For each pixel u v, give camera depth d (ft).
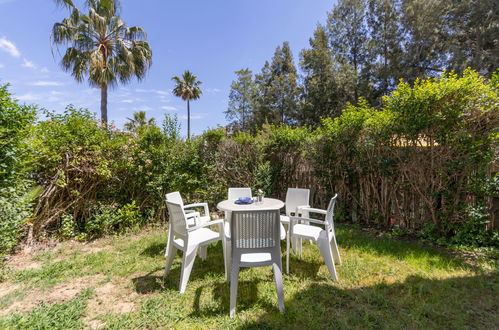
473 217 10.28
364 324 5.88
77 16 26.48
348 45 56.54
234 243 6.65
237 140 19.98
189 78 71.51
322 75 53.36
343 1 54.70
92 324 6.09
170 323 6.09
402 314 6.26
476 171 10.41
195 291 7.61
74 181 12.94
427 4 43.91
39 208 11.89
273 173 18.95
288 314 6.33
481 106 9.73
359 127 13.92
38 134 11.45
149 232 13.61
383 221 13.82
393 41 49.08
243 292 7.48
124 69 30.35
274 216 6.73
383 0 50.65
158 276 8.59
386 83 50.01
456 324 5.77
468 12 38.06
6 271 8.80
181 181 16.15
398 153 12.54
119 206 14.40
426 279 7.89
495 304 6.55
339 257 9.21
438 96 10.39
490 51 34.91
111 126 15.38
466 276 7.99
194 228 7.90
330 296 7.13
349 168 14.93
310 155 17.04
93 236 12.55
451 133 10.59
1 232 8.99
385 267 8.86
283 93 67.67
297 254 10.12
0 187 9.02
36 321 6.05
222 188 18.90
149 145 15.46
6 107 8.89
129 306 6.88
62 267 9.17
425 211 11.94
